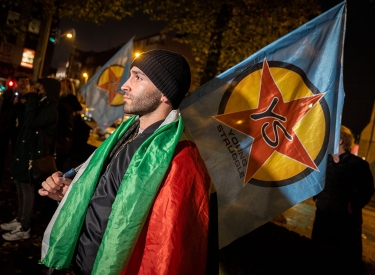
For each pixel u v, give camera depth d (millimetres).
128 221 1175
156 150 1243
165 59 1361
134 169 1225
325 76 2150
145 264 1164
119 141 1520
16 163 3373
